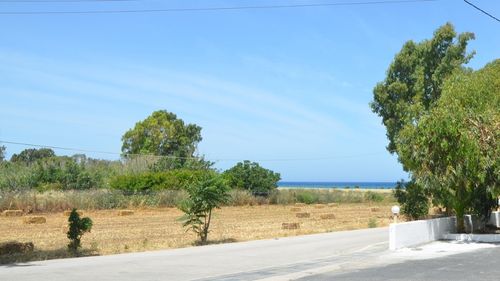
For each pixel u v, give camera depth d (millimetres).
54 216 39750
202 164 66750
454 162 20219
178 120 79125
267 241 22188
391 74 34875
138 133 76750
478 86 21953
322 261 15984
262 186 59656
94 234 26188
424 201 31672
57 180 54562
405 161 21656
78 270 14203
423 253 17578
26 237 25281
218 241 22750
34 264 15469
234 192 55188
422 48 33844
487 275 12961
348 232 26484
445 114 20000
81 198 45875
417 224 20016
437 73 32938
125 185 53344
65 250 19531
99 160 65750
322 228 30031
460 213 21797
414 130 21375
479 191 21875
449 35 33312
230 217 39312
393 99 34688
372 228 29500
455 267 14344
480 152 19750
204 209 22172
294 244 20906
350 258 16578
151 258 16750
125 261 16047
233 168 60219
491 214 25812
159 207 49031
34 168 54812
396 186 34188
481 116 20266
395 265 14961
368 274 13406
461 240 21047
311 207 55000
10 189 48812
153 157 64312
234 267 14867
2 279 12695
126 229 29094
